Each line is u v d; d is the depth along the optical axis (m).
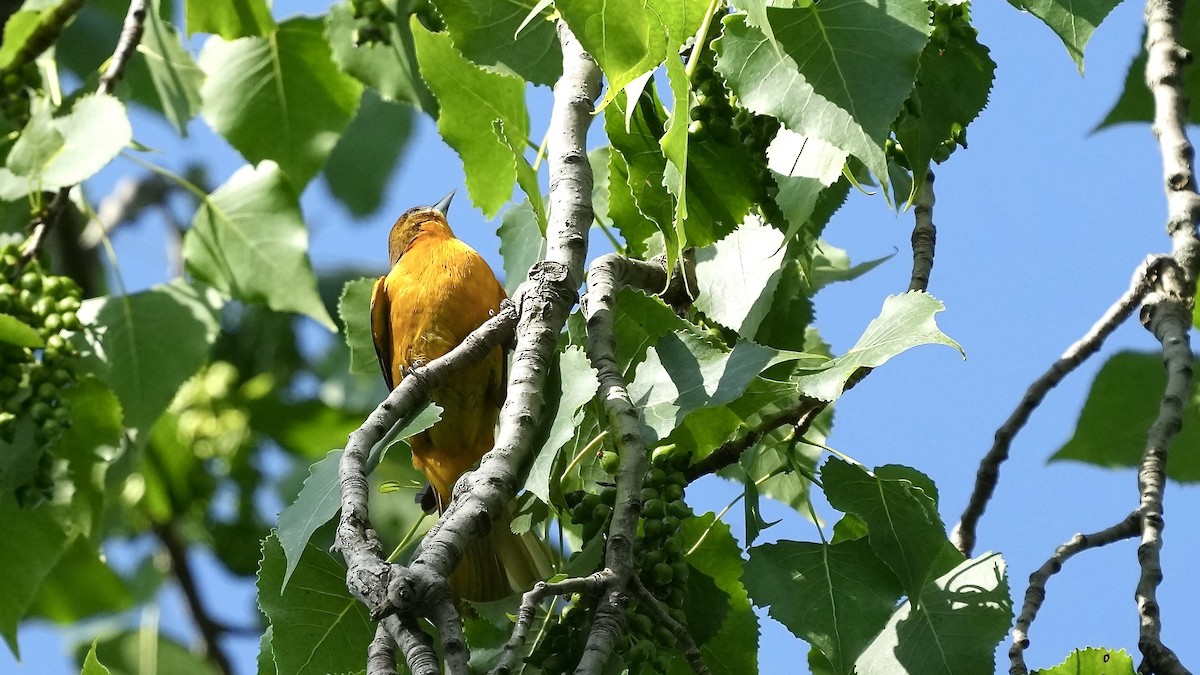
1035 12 5.77
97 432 9.57
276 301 10.09
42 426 8.46
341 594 6.60
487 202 8.16
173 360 9.77
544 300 6.00
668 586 6.08
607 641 4.95
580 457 6.54
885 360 6.15
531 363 5.77
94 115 9.08
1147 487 6.82
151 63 10.59
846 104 5.41
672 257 6.79
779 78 5.77
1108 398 8.72
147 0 9.84
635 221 7.36
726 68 5.84
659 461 6.63
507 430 5.48
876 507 6.65
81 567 12.32
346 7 10.37
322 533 10.44
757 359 6.39
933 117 6.53
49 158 8.98
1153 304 7.61
